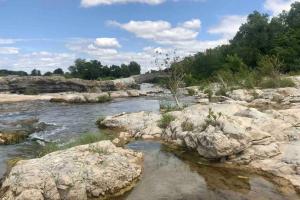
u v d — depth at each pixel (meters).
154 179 13.41
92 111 37.97
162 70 32.81
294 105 29.80
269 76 46.03
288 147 15.38
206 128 16.86
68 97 51.16
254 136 15.65
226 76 50.06
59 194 11.28
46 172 11.77
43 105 46.38
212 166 14.92
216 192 12.02
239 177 13.42
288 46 76.12
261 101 32.91
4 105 46.59
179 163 15.42
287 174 13.25
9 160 16.27
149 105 42.50
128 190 12.38
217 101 37.44
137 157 15.98
